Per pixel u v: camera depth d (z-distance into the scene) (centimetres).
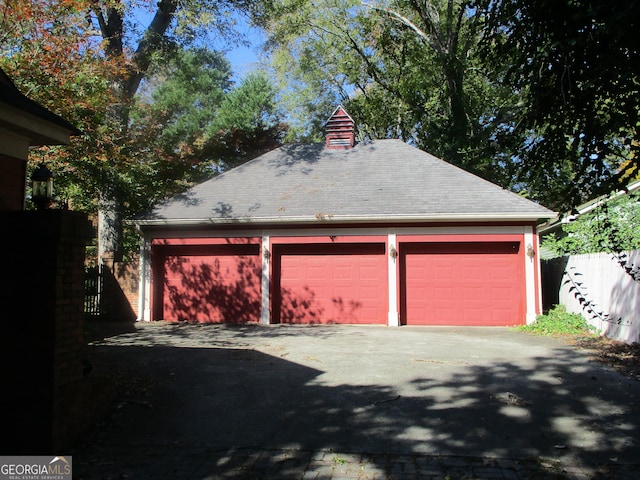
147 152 1825
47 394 462
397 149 1712
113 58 1384
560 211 494
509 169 548
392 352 933
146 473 431
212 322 1491
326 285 1462
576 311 1288
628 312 991
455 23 2186
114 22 1714
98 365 806
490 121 2216
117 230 1792
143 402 610
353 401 620
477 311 1395
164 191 2011
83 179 1506
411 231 1406
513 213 1339
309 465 445
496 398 627
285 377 738
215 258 1516
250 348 988
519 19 459
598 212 588
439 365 812
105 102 1357
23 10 1105
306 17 2362
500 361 841
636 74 378
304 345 1025
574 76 418
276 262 1482
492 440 496
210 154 2569
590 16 374
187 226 1499
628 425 532
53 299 468
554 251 1492
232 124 3600
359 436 510
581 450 471
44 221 471
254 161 1766
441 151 2223
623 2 354
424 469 434
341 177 1598
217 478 421
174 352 939
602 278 1114
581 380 709
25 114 551
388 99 2631
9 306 473
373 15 2373
